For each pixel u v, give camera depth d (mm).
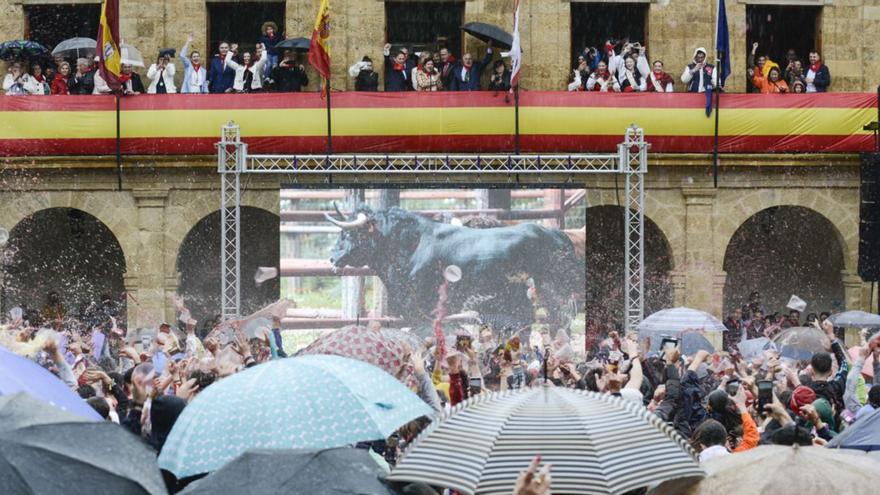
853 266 36625
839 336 37188
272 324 22531
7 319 34438
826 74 36625
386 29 36469
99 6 37781
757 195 36344
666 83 35750
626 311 32844
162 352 21734
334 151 34219
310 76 36125
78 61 35906
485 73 36188
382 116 34031
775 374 18578
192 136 34062
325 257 34125
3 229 35250
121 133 34188
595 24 38156
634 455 9211
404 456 9367
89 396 14586
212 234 39375
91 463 8398
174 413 11914
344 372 10609
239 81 35188
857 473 8773
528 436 9266
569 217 33875
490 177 35438
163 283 35938
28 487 8242
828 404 14578
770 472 8828
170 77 35344
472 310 33781
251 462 8672
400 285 33875
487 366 24594
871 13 37031
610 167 34938
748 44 39125
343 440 10117
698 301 36344
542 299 33844
